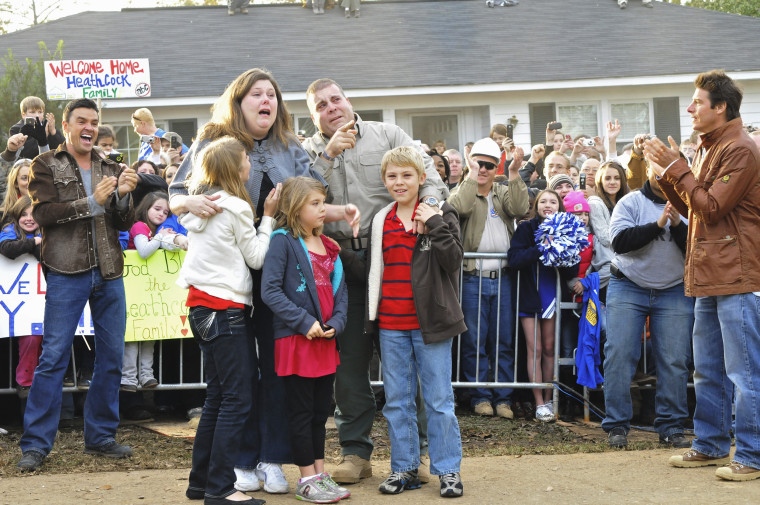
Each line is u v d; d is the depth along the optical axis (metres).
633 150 6.67
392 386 4.33
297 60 17.05
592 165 7.74
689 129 16.95
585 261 6.54
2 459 5.06
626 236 5.49
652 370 6.59
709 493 4.15
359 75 16.47
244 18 18.61
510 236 6.73
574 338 6.62
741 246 4.51
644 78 16.34
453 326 4.21
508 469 4.78
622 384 5.60
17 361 6.38
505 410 6.48
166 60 16.89
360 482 4.53
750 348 4.51
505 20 18.50
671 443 5.52
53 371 5.00
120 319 5.22
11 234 6.02
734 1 26.81
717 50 17.20
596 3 19.27
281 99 4.49
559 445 5.55
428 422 4.27
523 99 16.64
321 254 4.26
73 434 5.84
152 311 6.33
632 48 17.33
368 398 4.57
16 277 6.04
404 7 19.14
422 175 4.38
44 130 6.88
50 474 4.77
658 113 16.89
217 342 3.99
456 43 17.62
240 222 4.02
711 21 18.41
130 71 9.92
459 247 4.22
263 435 4.32
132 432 5.93
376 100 16.44
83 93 9.85
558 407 6.53
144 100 15.54
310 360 4.07
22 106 7.33
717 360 4.76
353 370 4.52
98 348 5.19
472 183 6.54
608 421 5.66
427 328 4.20
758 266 4.50
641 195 5.62
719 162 4.57
